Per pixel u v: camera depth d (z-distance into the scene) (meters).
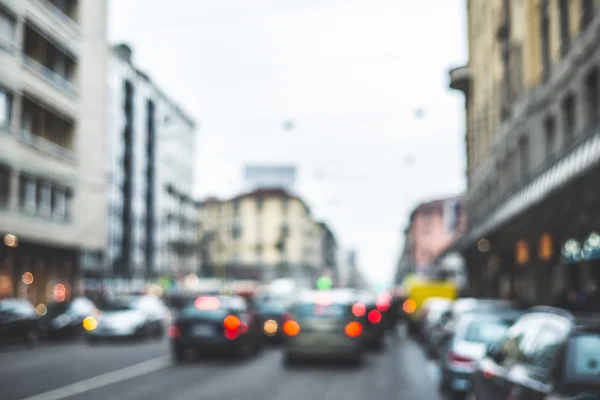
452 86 45.34
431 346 19.06
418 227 111.38
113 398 11.39
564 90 20.05
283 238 104.12
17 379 13.96
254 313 20.78
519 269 28.53
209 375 14.99
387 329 32.81
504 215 25.44
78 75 38.81
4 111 31.56
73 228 38.31
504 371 6.70
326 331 17.08
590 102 17.91
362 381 14.21
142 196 73.00
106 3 41.66
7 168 31.86
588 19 17.61
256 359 19.12
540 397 5.37
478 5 40.53
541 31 23.16
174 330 18.27
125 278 67.44
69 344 24.84
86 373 15.14
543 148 22.67
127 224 68.69
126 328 25.03
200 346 18.00
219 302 18.92
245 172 81.94
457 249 47.78
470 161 45.06
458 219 49.72
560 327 5.75
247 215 105.00
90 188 40.22
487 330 11.06
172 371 15.75
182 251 82.88
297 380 14.23
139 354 20.23
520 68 26.91
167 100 81.31
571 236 18.86
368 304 23.22
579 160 14.54
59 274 38.12
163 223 79.31
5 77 31.25
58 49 36.69
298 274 104.00
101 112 41.25
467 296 33.50
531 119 24.20
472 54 43.56
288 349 17.17
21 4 32.50
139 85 72.06
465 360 10.66
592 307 11.99
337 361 18.44
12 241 32.12
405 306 32.84
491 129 35.03
